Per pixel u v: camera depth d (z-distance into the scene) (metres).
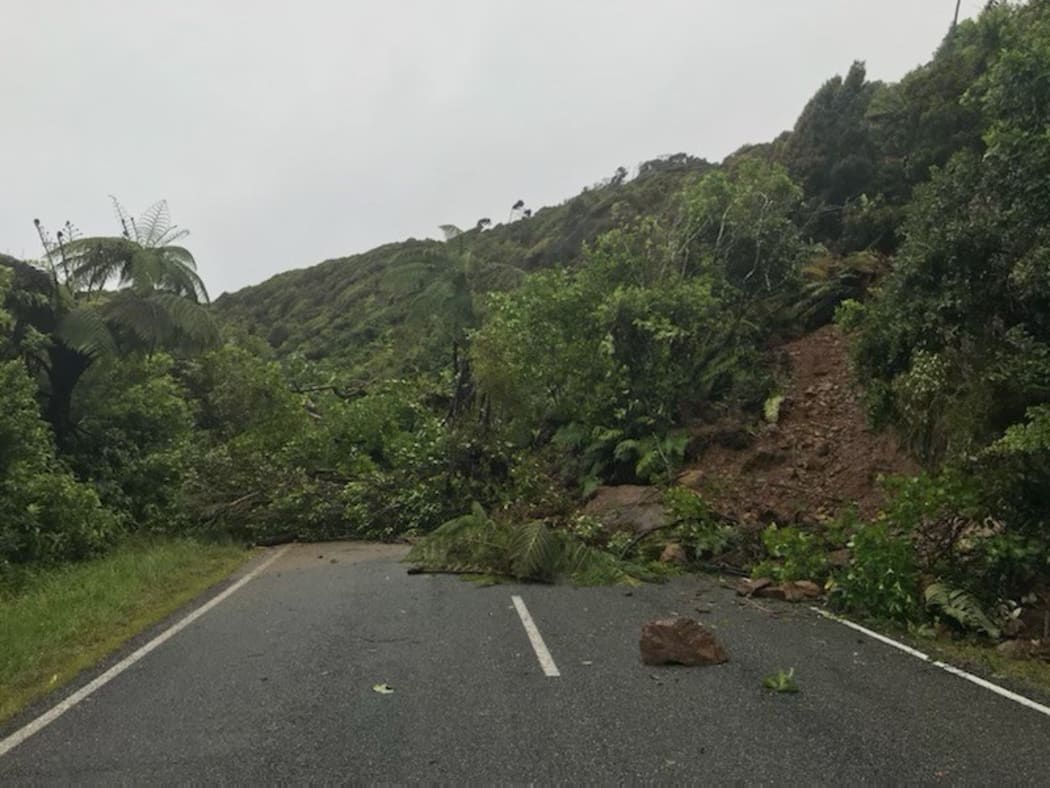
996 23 20.80
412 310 27.22
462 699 5.44
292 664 6.38
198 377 22.28
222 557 12.66
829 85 25.53
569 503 14.38
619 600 9.05
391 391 22.62
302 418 21.06
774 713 5.16
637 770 4.27
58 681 6.10
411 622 7.85
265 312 66.44
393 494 15.81
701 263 19.47
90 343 15.71
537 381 18.39
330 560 12.39
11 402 12.59
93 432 16.64
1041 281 8.98
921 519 8.62
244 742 4.71
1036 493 7.99
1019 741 4.70
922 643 7.16
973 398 9.48
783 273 20.12
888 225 21.05
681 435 15.97
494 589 9.71
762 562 10.48
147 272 17.06
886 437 13.34
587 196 53.25
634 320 17.09
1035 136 9.32
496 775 4.22
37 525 11.86
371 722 5.01
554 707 5.27
